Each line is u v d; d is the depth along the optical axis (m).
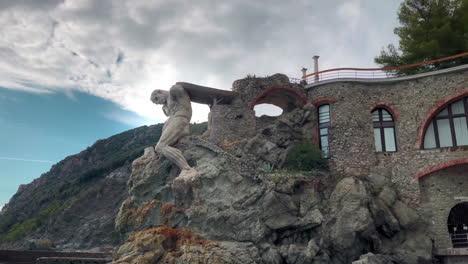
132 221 24.86
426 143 25.58
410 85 26.95
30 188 98.94
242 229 21.94
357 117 27.30
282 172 23.80
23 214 75.69
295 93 30.36
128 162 75.06
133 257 20.22
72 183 78.06
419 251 21.80
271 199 21.94
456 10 32.53
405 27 35.12
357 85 28.22
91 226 56.56
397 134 26.61
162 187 25.67
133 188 26.33
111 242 51.84
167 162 26.47
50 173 101.56
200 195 23.83
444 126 25.30
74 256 28.42
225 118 28.81
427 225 23.42
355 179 23.66
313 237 22.08
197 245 20.81
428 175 24.78
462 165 24.02
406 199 24.56
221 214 22.52
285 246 21.41
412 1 34.91
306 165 25.48
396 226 22.53
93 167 86.88
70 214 59.97
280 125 29.45
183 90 28.70
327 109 28.94
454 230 23.94
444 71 25.42
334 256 21.59
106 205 62.56
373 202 22.77
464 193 23.58
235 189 23.44
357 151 26.47
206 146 26.12
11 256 26.09
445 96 25.16
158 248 20.72
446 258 22.47
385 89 27.75
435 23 32.69
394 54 35.50
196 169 24.92
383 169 25.81
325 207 22.89
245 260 20.34
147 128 109.00
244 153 26.38
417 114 26.03
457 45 30.86
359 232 21.08
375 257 20.14
